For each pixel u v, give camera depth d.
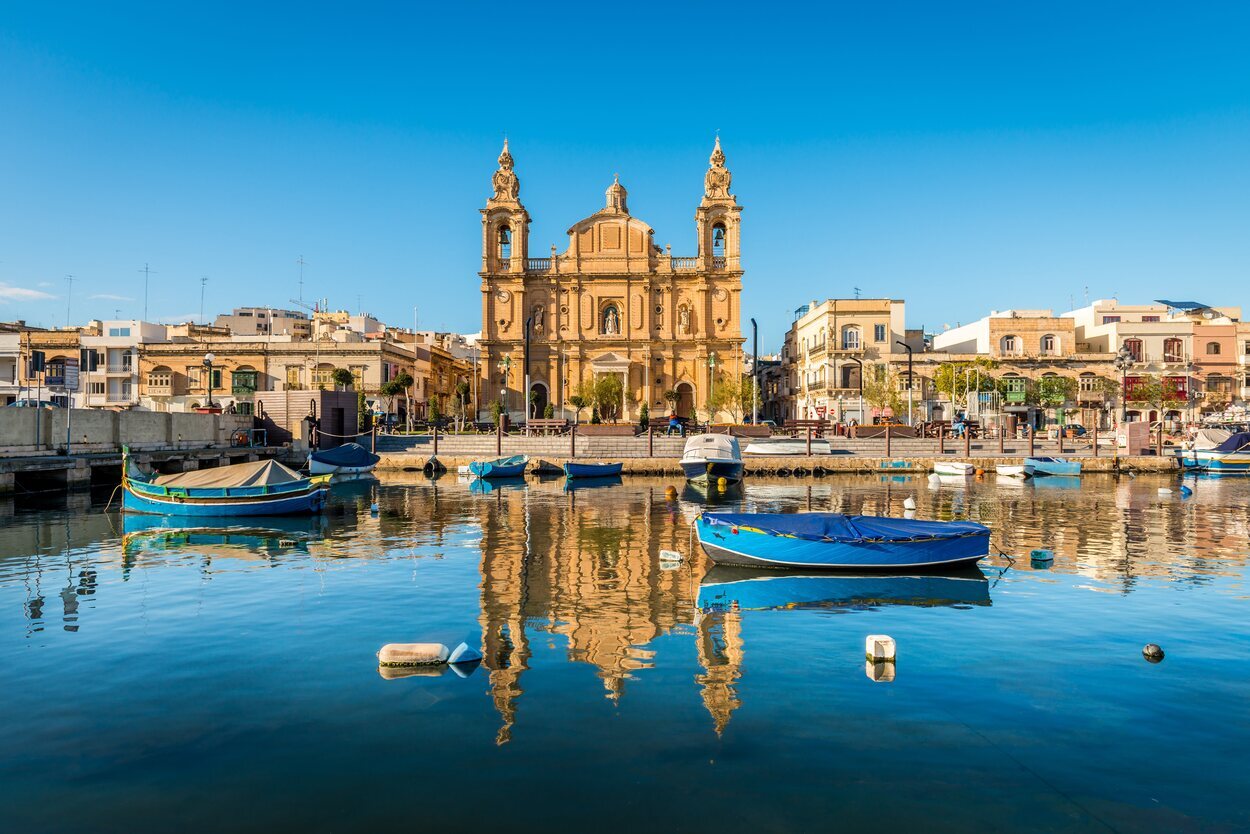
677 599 17.05
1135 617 15.55
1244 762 9.44
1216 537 25.66
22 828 8.05
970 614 15.78
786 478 50.19
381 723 10.49
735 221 88.31
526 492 41.25
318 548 23.75
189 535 26.19
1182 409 80.56
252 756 9.58
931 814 8.32
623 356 87.00
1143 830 8.06
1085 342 87.69
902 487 44.22
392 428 71.56
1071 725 10.41
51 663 12.86
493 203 88.06
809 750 9.70
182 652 13.43
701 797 8.66
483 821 8.22
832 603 16.67
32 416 37.09
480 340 87.62
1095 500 37.12
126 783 8.95
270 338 89.38
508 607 16.44
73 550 23.34
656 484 45.91
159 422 46.81
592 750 9.71
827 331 82.75
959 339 92.94
